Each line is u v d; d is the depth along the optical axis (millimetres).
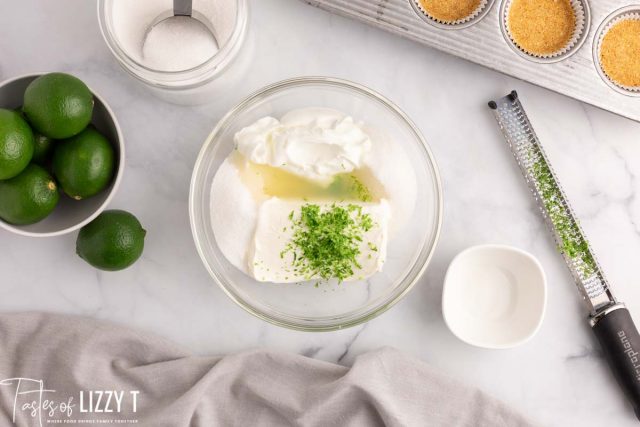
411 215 692
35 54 712
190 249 717
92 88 715
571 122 723
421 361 701
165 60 667
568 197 723
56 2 709
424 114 721
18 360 702
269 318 691
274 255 663
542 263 723
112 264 662
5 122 589
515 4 704
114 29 659
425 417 698
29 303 715
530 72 691
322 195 674
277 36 718
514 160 721
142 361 708
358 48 720
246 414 706
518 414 692
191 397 682
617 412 718
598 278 705
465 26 689
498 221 721
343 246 646
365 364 692
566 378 721
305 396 694
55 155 637
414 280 686
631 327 691
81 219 661
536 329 688
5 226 638
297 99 706
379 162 672
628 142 718
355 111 708
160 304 717
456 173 720
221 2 670
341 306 708
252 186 670
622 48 703
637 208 718
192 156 718
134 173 715
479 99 720
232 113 680
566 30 702
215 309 719
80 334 698
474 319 709
